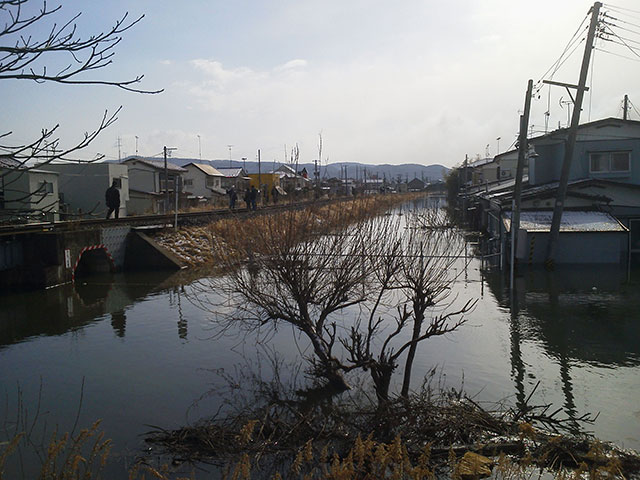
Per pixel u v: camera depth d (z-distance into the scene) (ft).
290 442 25.05
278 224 32.83
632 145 94.84
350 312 51.08
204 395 32.24
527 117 70.79
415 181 393.91
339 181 271.28
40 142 11.16
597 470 17.20
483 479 20.86
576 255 80.69
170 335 45.55
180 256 85.15
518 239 65.57
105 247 77.82
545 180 105.81
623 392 31.96
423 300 28.63
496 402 30.14
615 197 88.48
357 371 35.99
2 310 55.93
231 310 52.54
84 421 28.99
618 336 43.75
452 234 44.62
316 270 31.17
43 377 36.01
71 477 17.99
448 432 24.61
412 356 28.43
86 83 11.53
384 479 17.19
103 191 121.70
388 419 24.88
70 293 64.08
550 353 39.45
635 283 66.18
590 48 72.18
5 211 11.82
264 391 32.55
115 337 45.47
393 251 30.27
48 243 67.87
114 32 11.85
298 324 31.55
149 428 27.91
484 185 155.12
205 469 23.09
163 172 162.91
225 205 148.05
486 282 68.69
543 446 22.94
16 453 25.23
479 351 39.99
